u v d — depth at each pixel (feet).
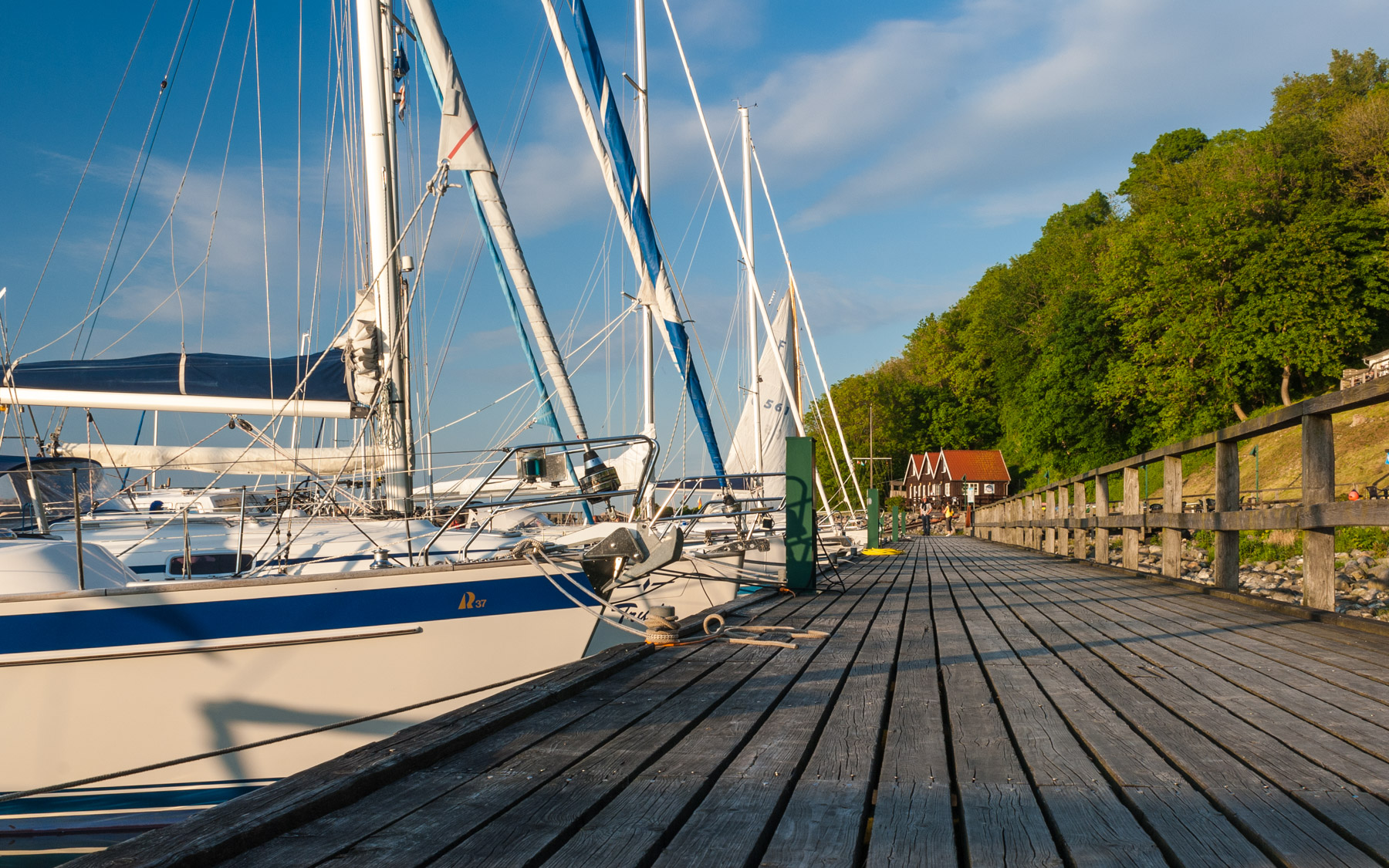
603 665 12.66
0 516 23.94
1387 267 118.93
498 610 18.37
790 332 71.56
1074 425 161.48
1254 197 127.13
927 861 5.81
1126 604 22.62
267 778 16.96
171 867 5.36
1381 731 9.13
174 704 16.55
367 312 27.40
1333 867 5.55
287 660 17.13
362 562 22.35
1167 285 132.67
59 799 16.08
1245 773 7.73
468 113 27.81
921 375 298.15
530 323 29.40
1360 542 72.02
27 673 15.99
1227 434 22.66
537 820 6.59
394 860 5.80
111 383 24.45
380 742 8.27
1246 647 15.05
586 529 20.94
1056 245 214.69
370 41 27.94
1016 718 10.09
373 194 27.81
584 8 37.04
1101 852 5.92
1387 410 109.70
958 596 25.89
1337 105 163.63
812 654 14.90
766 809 6.85
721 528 36.76
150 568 21.89
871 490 64.39
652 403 44.98
